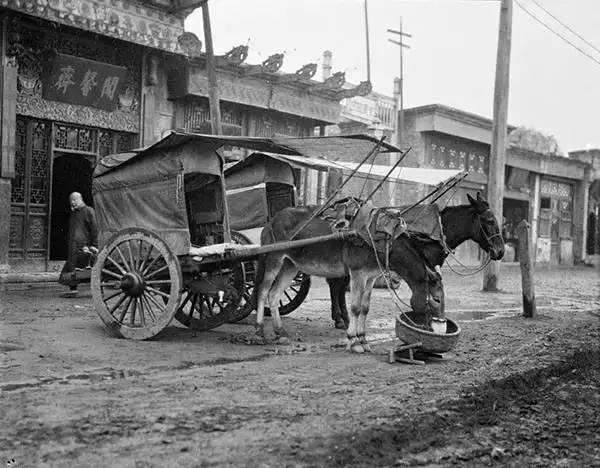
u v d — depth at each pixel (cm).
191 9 1500
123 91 1561
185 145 815
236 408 521
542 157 3198
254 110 1895
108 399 532
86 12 1359
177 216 806
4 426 453
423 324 782
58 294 1245
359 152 1007
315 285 1747
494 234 824
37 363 651
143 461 400
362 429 478
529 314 1230
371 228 784
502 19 1712
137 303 820
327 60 2559
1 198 1323
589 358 833
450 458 448
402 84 2600
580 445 492
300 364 716
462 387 627
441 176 1034
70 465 389
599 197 3675
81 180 1734
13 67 1320
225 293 899
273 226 889
